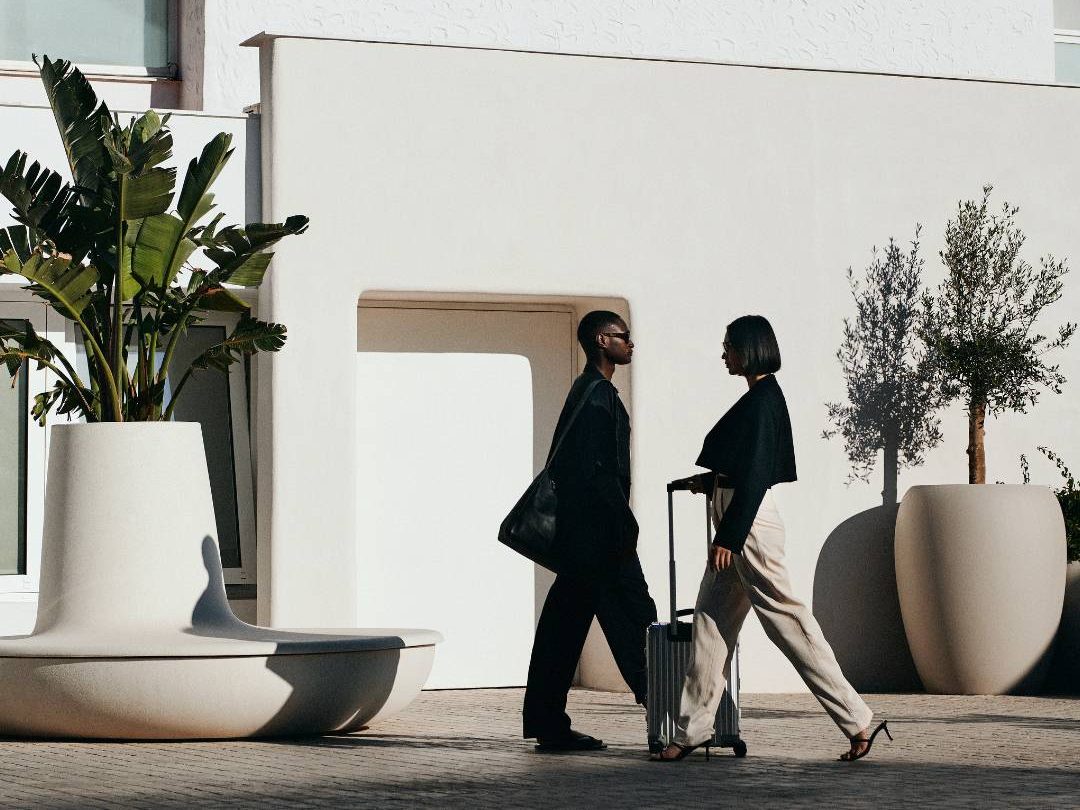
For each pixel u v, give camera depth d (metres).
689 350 10.59
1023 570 10.29
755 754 7.23
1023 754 7.22
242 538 10.21
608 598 8.57
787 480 6.93
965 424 11.13
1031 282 11.30
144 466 8.10
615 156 10.52
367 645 7.89
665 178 10.61
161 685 7.50
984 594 10.27
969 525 10.27
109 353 8.53
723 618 6.99
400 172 10.09
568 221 10.40
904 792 5.95
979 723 8.63
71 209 8.41
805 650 6.88
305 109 9.92
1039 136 11.40
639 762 6.91
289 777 6.40
